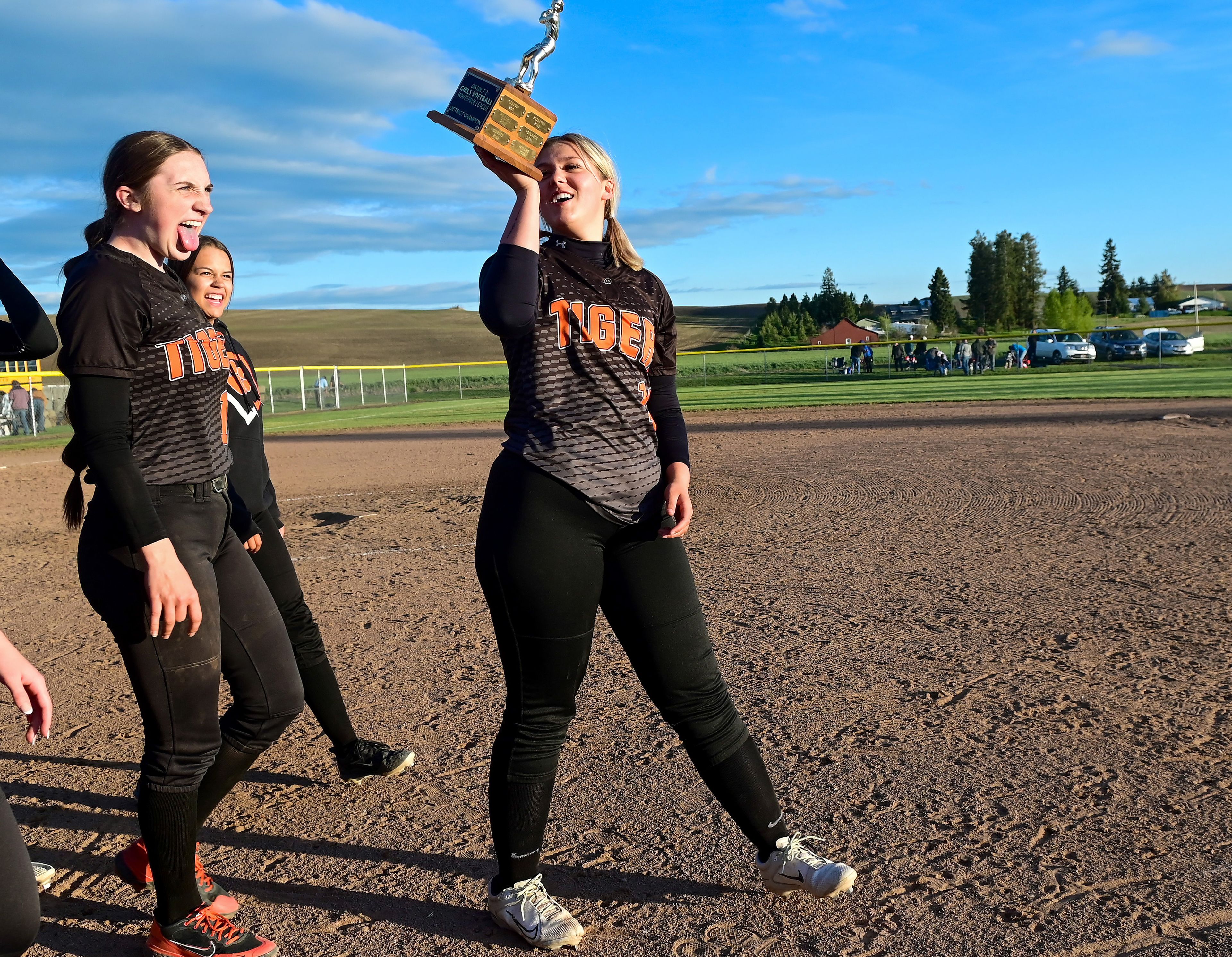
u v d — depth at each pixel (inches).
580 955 89.7
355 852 112.0
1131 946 87.4
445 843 113.3
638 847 110.3
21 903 65.7
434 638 200.7
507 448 90.6
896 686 159.2
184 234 89.4
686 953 89.4
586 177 94.4
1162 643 175.9
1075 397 855.7
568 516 89.0
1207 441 492.1
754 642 187.8
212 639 90.4
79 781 134.7
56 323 83.7
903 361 1691.7
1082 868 101.0
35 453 782.5
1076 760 128.0
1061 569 237.5
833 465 462.9
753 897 99.0
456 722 152.4
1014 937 89.4
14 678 69.7
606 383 90.1
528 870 94.3
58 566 298.0
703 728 95.8
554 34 90.9
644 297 94.5
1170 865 101.0
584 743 141.5
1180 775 122.4
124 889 106.2
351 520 365.7
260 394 130.9
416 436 804.6
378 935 94.7
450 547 305.0
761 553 272.5
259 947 90.6
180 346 87.7
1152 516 302.5
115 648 201.8
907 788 121.8
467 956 90.6
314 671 128.3
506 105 86.1
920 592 220.5
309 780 133.5
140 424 86.7
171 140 87.3
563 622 90.1
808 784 124.0
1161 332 1592.0
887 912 94.8
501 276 86.1
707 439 638.5
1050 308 3481.8
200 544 90.7
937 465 447.5
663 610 93.6
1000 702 150.1
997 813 114.2
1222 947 86.6
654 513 93.1
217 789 101.6
